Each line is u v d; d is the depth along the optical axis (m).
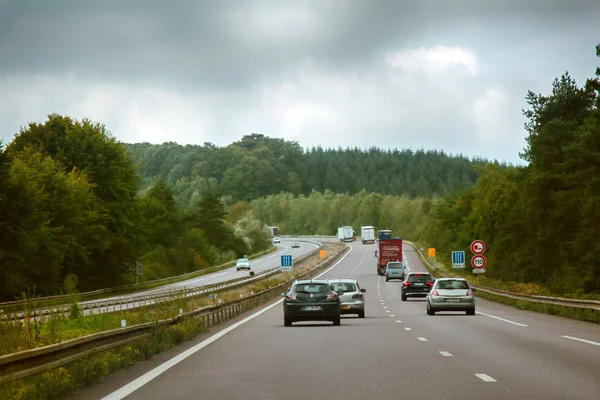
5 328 19.42
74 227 102.62
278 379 16.92
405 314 47.28
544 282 98.50
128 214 117.75
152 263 146.75
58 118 116.50
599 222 78.06
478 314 45.84
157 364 20.84
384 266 138.12
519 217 105.56
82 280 107.94
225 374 18.11
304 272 130.25
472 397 13.87
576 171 85.19
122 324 23.14
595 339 26.78
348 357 21.66
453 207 168.00
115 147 117.06
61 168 105.38
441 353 22.36
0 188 81.81
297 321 40.47
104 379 17.72
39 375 15.15
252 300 57.84
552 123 91.69
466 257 134.75
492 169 144.00
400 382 16.08
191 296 63.06
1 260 80.75
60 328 31.00
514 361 19.92
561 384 15.48
